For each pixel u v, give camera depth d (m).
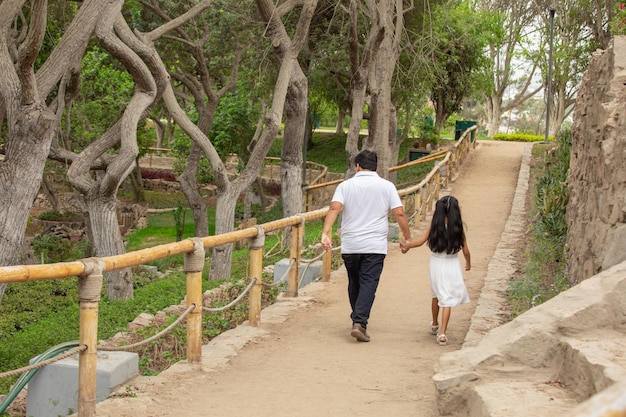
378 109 20.83
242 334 7.93
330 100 35.34
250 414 5.38
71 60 12.02
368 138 21.42
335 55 25.42
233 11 21.69
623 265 5.41
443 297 7.64
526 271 11.16
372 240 7.67
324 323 8.67
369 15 19.83
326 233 7.73
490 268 11.99
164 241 31.69
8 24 11.27
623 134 7.46
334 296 10.30
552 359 4.84
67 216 34.53
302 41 17.30
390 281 11.50
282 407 5.55
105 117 26.16
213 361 6.82
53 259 24.86
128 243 31.41
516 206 19.89
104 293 16.56
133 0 22.34
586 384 4.19
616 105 8.12
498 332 5.41
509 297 9.54
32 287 18.19
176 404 5.59
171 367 6.57
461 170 27.19
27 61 10.70
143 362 7.24
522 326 5.09
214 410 5.46
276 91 17.30
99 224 15.12
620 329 4.85
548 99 34.44
